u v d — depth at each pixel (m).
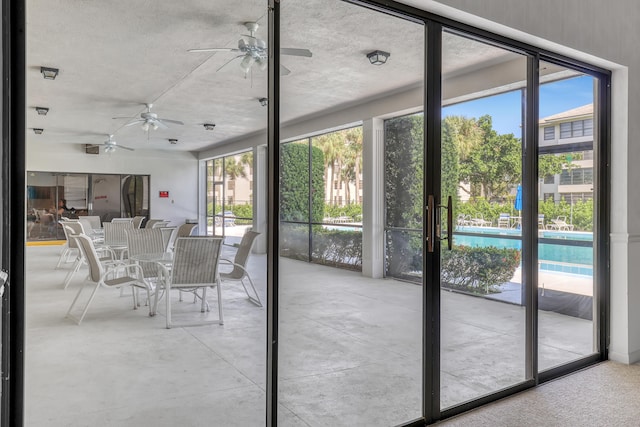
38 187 6.23
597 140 3.35
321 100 5.07
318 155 5.05
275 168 1.98
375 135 5.36
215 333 3.69
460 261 3.96
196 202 7.52
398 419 2.41
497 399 2.61
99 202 6.75
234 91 5.14
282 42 3.36
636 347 3.25
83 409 2.39
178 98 5.35
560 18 2.79
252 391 2.69
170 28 3.54
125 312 4.17
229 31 3.61
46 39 3.69
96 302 4.46
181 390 2.66
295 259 4.92
